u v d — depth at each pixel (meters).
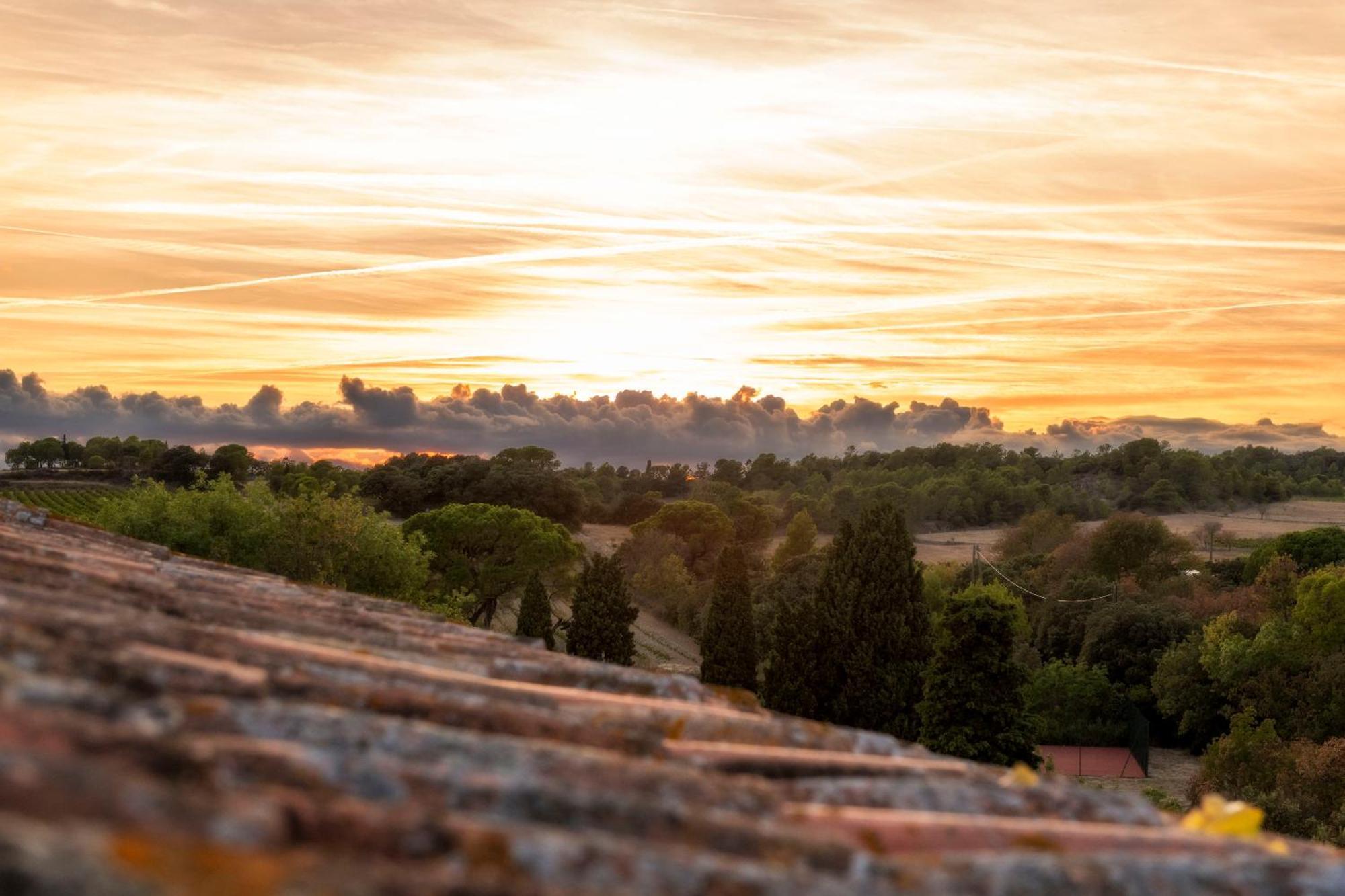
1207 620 70.50
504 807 2.23
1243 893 2.41
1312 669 58.03
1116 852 2.86
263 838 1.62
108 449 182.00
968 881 2.29
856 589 46.75
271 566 44.47
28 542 6.87
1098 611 76.19
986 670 37.22
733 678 51.97
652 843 2.21
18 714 1.87
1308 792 41.62
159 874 1.34
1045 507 181.38
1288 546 89.44
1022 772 3.65
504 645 5.77
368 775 2.16
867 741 4.27
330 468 139.25
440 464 140.12
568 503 131.38
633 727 3.97
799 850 2.29
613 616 53.50
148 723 2.27
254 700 2.79
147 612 4.67
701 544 113.19
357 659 4.09
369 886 1.50
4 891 1.22
